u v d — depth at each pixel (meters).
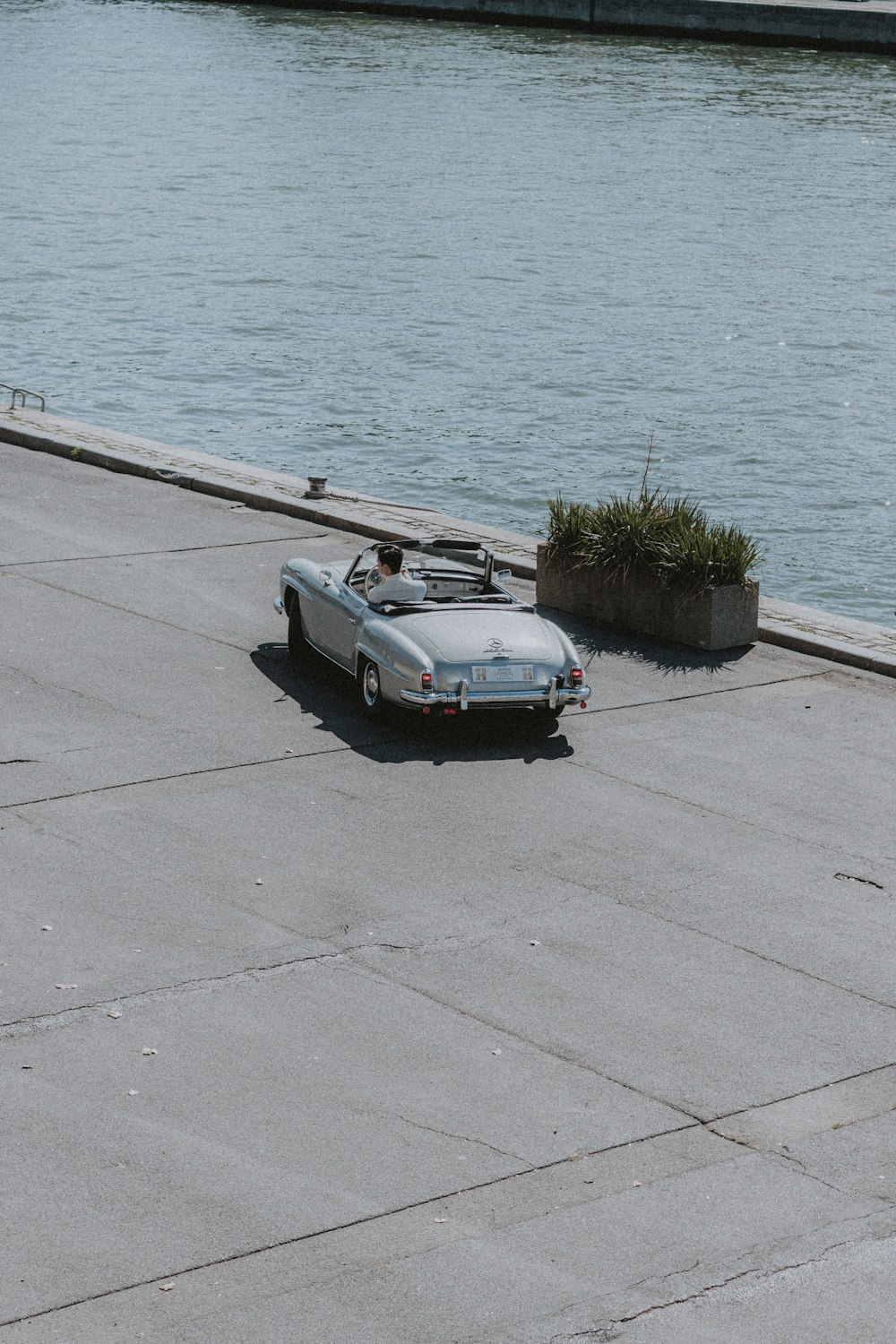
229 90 110.94
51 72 120.50
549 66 119.62
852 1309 8.48
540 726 17.16
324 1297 8.34
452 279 61.00
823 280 62.31
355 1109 10.04
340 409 44.16
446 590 17.70
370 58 124.88
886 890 13.50
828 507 37.41
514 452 40.94
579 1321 8.27
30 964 11.59
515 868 13.59
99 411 42.94
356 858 13.61
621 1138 9.89
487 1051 10.77
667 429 43.28
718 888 13.39
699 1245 8.91
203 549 23.05
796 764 16.27
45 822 14.05
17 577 21.33
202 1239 8.75
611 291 59.59
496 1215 9.09
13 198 74.88
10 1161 9.35
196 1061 10.50
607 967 11.98
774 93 109.12
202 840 13.82
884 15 125.62
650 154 88.75
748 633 20.12
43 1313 8.13
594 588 20.88
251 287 58.88
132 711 16.86
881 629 20.67
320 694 17.80
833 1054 10.95
